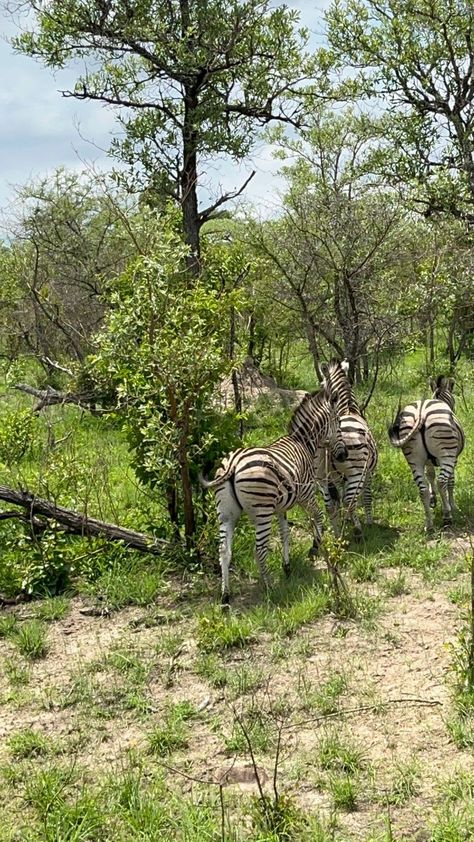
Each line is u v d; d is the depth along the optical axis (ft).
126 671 20.36
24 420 41.73
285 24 48.83
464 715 17.33
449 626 21.47
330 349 51.65
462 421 43.47
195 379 25.77
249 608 23.45
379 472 35.63
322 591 23.66
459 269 41.65
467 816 14.26
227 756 16.81
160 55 47.14
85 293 61.93
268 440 41.57
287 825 14.23
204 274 36.78
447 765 15.92
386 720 17.53
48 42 47.91
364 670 19.61
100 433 45.03
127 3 45.93
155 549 26.91
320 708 18.12
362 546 27.66
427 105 44.34
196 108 47.70
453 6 41.65
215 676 19.65
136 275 28.63
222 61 49.62
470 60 42.50
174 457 26.96
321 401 26.96
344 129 53.83
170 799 15.47
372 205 39.93
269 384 54.44
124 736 17.83
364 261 38.40
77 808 14.94
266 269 45.27
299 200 42.11
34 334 63.21
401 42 43.39
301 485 25.31
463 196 40.78
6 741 17.70
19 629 22.93
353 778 15.70
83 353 55.26
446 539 27.94
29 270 63.93
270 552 27.37
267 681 19.02
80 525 26.94
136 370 27.61
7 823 14.98
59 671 20.75
